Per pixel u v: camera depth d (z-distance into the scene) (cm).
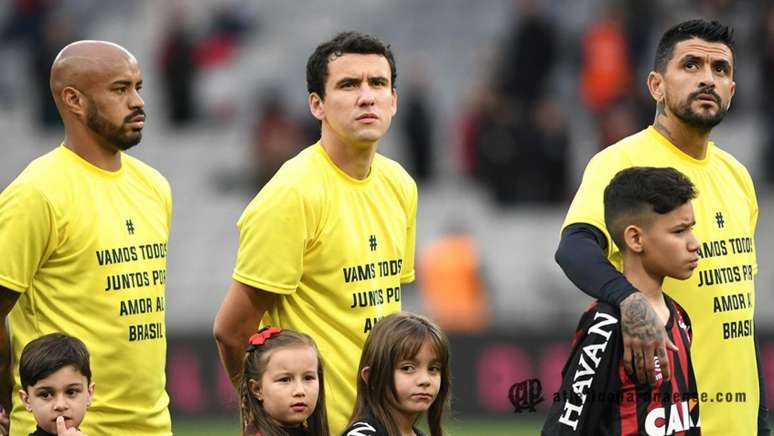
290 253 2266
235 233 7388
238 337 2322
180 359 5219
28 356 2122
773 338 4984
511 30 7444
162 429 2395
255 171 7244
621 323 1972
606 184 2295
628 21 7094
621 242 2078
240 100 8062
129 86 2341
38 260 2281
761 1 7312
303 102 7888
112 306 2319
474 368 5225
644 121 6812
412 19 8512
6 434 2258
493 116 6919
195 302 6675
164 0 8362
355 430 2069
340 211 2316
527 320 5866
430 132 7100
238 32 8300
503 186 6944
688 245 2034
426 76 7825
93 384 2173
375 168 2417
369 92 2289
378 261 2370
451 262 6022
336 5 8650
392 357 2064
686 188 2030
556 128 6869
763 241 6819
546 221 6856
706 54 2317
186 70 7819
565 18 7931
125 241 2348
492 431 4900
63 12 8288
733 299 2350
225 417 5194
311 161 2327
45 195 2273
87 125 2331
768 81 7025
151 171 2483
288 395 2078
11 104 8050
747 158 7169
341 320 2312
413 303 6172
